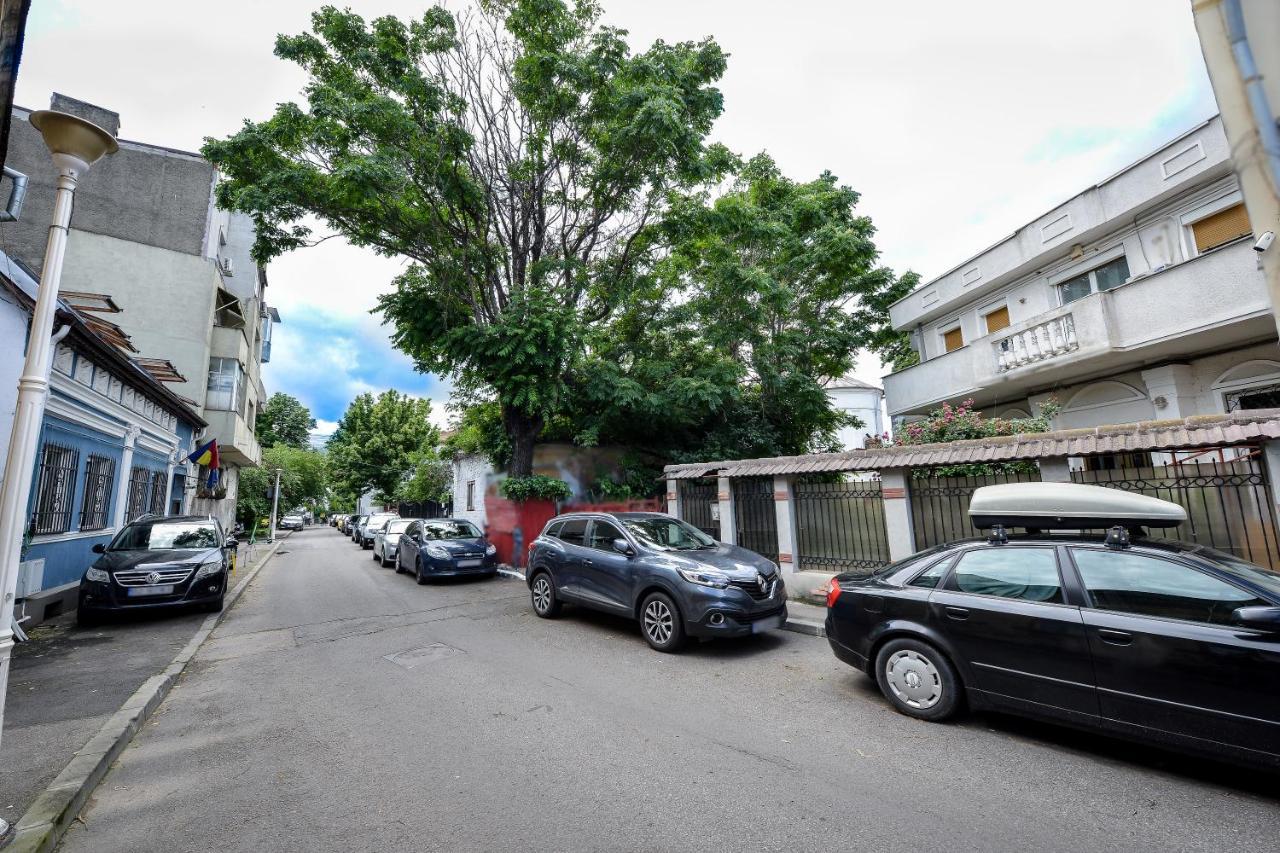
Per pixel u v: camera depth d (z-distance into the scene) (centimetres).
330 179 1128
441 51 1212
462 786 364
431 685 565
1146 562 393
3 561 310
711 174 1311
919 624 463
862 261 1639
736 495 1009
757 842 299
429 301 1320
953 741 418
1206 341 927
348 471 4028
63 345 838
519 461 1432
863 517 867
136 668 620
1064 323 1066
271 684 584
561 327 1202
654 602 693
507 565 1501
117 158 1864
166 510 1467
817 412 1592
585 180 1338
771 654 655
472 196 1264
